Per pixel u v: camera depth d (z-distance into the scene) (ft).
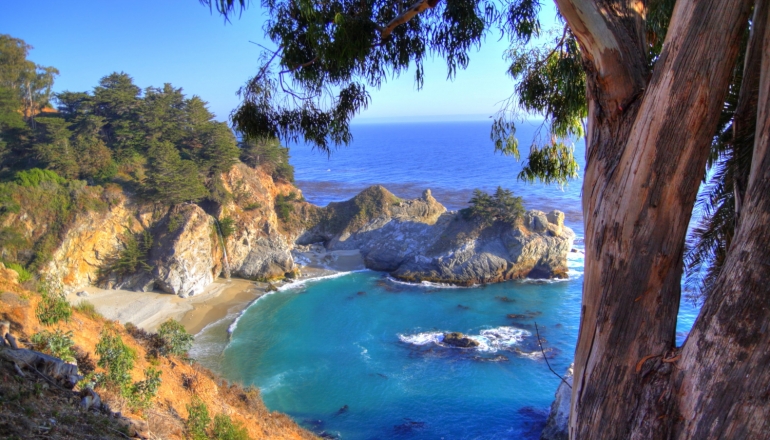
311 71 34.27
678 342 108.99
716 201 26.45
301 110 36.55
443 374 119.03
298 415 102.94
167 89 226.58
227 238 196.65
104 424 30.37
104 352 48.08
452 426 98.68
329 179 536.83
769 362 11.87
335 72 34.42
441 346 134.62
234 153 213.66
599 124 17.80
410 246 207.62
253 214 206.08
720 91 14.85
